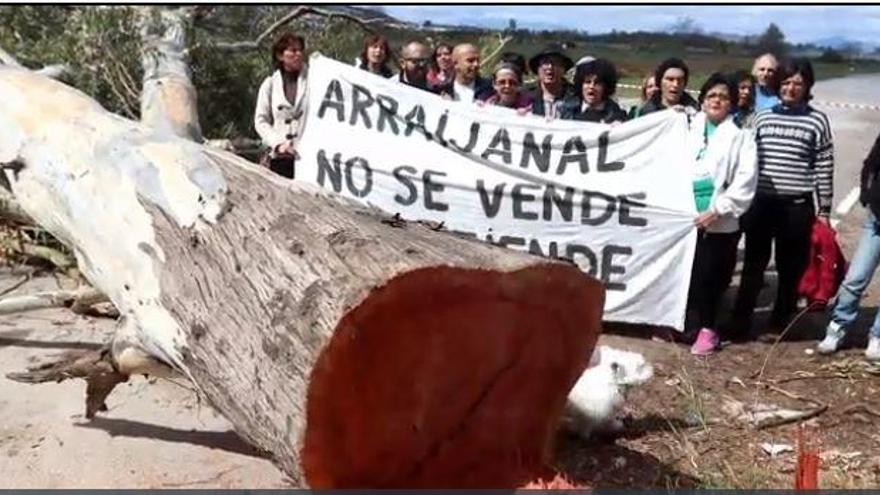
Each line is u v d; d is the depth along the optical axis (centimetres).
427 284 267
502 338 288
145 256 376
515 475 308
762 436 462
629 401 498
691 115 611
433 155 633
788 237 585
